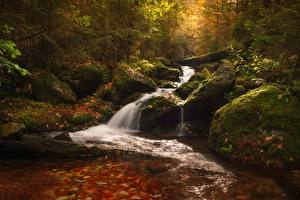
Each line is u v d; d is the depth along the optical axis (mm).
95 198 5188
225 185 5938
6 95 10039
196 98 10352
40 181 5828
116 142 8797
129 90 12875
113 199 5172
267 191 5672
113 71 14383
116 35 14820
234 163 7234
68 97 11594
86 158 7355
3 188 5406
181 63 20016
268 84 9758
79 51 12945
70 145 7508
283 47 8836
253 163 7180
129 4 14953
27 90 10617
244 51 13172
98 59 14680
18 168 6492
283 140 7152
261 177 6344
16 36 10672
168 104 10992
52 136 8867
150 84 13234
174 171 6637
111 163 7031
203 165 7051
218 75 10602
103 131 10531
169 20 20688
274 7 10211
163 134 10555
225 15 19094
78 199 5129
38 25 11195
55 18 10898
